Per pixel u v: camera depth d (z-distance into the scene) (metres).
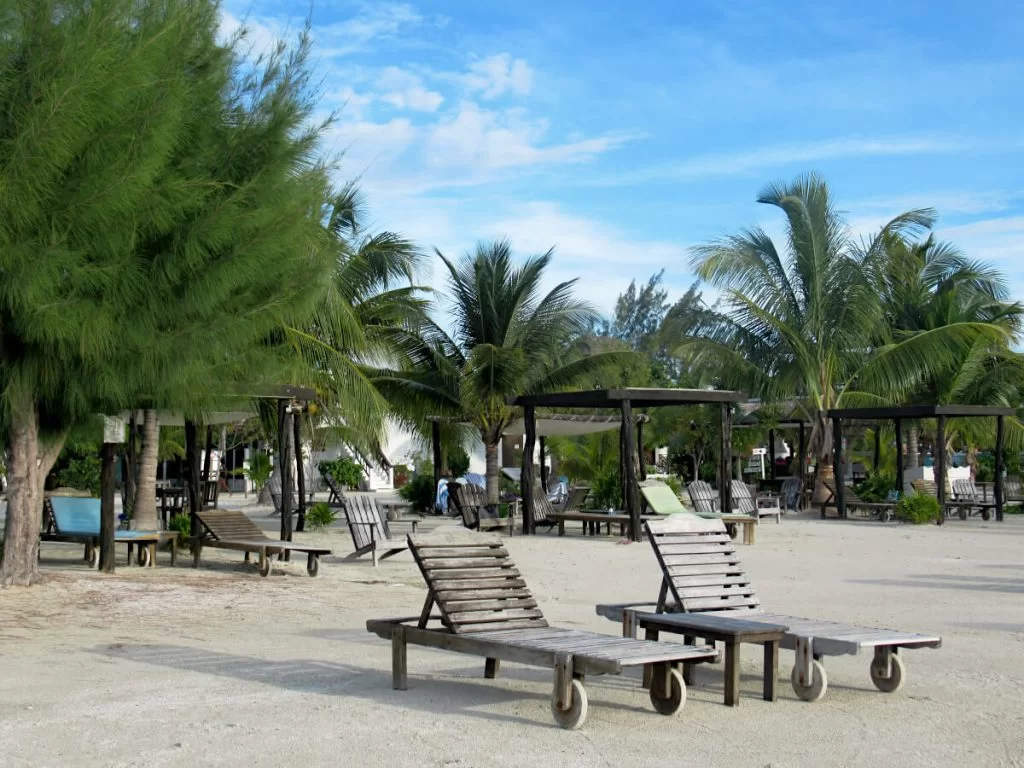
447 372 27.78
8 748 5.66
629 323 87.06
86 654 8.27
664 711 6.61
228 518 15.28
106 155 9.52
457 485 24.19
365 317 25.83
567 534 22.88
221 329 10.78
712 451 42.44
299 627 9.80
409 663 8.17
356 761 5.52
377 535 16.61
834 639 6.91
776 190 29.97
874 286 29.59
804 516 28.94
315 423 28.97
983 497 32.38
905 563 16.52
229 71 11.41
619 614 7.88
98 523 14.91
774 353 30.52
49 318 9.31
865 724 6.43
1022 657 8.66
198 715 6.42
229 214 10.37
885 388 29.61
